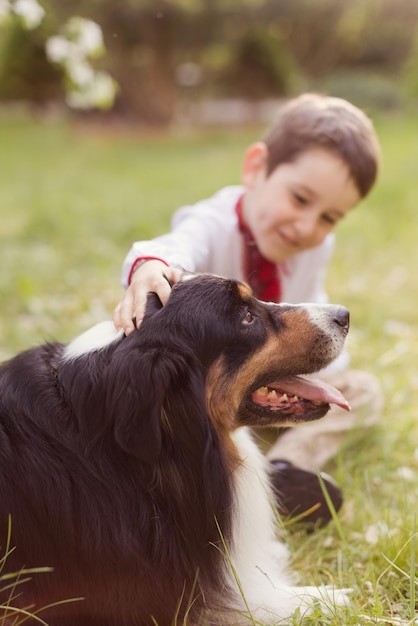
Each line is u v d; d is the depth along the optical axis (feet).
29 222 32.76
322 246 13.28
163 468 8.06
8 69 56.08
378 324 19.84
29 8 17.03
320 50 101.24
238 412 8.94
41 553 8.13
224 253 12.30
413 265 27.20
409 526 10.23
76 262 26.35
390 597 9.32
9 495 8.10
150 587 8.22
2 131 76.89
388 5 100.63
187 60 76.59
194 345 8.24
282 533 10.36
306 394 9.22
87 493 8.13
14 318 19.75
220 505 8.46
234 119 91.50
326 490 10.50
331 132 11.75
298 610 8.63
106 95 20.57
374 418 13.21
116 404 7.79
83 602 8.21
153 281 8.70
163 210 36.14
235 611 8.56
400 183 42.42
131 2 63.10
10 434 8.30
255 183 12.52
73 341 8.95
